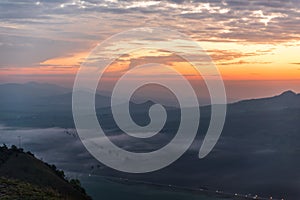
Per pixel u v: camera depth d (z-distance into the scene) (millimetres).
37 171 38656
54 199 20219
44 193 20953
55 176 39281
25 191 20094
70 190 35625
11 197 18562
